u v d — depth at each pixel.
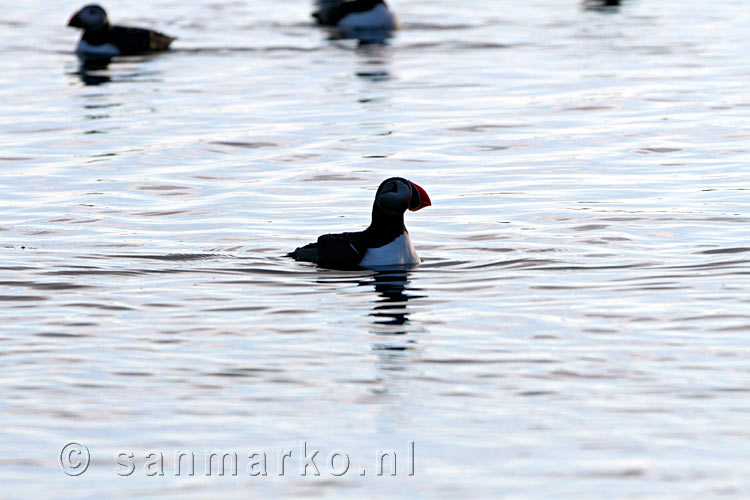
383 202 14.65
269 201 17.83
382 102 24.97
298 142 21.56
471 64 29.22
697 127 22.20
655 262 14.57
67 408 10.35
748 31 33.81
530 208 17.17
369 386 10.81
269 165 20.00
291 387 10.80
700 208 16.91
